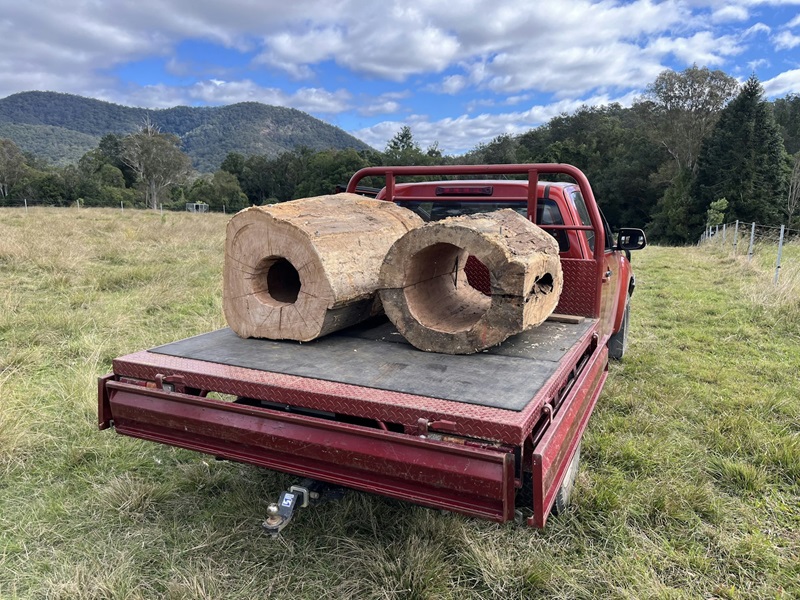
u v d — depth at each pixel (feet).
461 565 8.02
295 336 9.02
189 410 7.77
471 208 12.88
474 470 5.92
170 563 8.03
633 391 14.90
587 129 234.99
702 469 10.93
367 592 7.47
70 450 11.10
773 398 14.11
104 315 20.48
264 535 8.65
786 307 23.94
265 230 8.93
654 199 172.76
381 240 9.91
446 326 8.82
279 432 7.09
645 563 8.16
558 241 12.00
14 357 15.55
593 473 10.48
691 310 25.62
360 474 6.74
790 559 8.26
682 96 160.76
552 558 8.21
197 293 25.64
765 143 129.70
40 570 7.88
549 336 9.55
